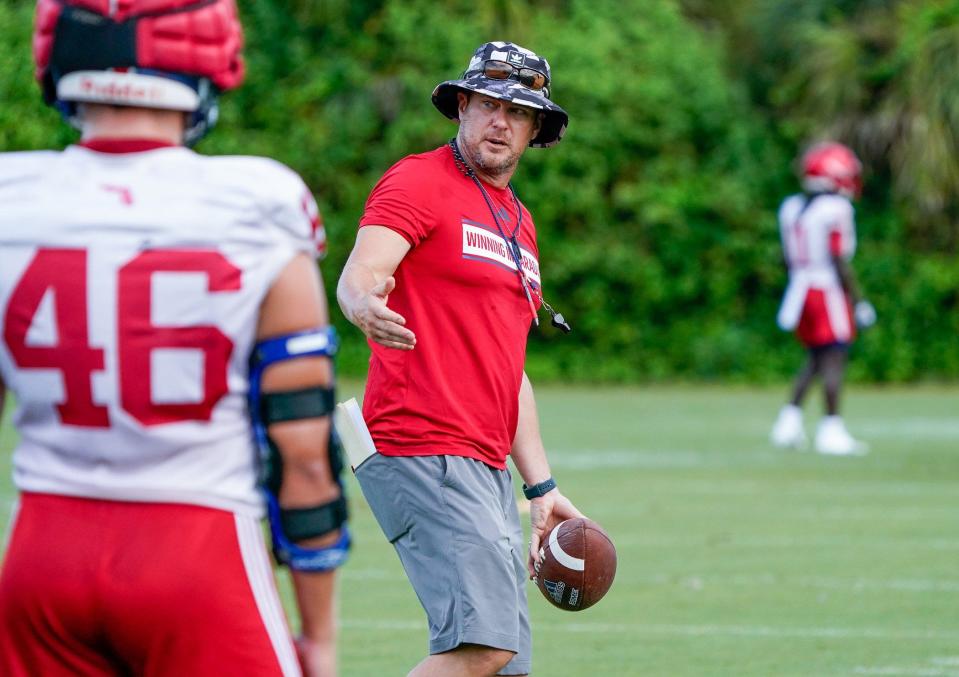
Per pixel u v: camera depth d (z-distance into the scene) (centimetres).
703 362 9819
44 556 1047
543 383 9725
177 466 1055
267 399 1073
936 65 9719
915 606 2917
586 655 2500
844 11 10294
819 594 3034
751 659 2472
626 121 9844
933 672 2386
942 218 9956
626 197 9800
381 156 9706
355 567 3353
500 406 1716
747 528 3897
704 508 4256
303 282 1078
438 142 9669
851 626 2736
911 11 9919
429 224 1694
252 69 9719
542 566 1758
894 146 9862
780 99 10269
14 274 1041
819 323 5712
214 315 1047
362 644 2573
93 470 1055
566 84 9806
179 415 1053
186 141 1112
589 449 5797
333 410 1093
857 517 4097
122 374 1038
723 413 7544
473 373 1698
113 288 1038
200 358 1048
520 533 1759
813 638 2634
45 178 1060
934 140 9688
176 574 1043
